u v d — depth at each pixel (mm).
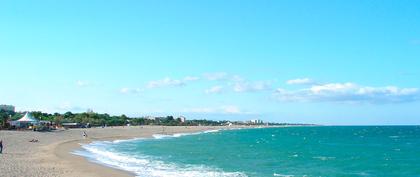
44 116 169125
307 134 191125
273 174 42844
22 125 110000
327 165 52500
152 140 108062
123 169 42031
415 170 47906
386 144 103125
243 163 53469
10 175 32438
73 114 198000
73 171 37781
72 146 69750
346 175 43156
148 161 52219
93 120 186625
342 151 77562
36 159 45969
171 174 39625
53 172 36219
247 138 137250
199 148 80625
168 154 64625
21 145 63531
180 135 150500
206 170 44469
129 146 81375
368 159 60812
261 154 68250
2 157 46094
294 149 82500
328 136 164750
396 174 44469
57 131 112188
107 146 78500
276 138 141750
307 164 53406
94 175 36188
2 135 80750
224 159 58281
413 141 120000
